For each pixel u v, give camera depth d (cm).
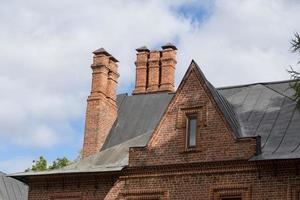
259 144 2841
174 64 3806
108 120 3581
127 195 3005
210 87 3053
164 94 3684
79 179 3161
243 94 3303
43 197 3219
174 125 3003
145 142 3247
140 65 3847
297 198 2683
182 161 2927
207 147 2898
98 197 3092
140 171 3008
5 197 4275
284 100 3148
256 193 2748
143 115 3603
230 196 2806
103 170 3072
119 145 3322
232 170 2819
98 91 3581
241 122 3103
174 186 2916
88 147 3481
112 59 3719
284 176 2725
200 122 2952
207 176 2864
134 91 3794
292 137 2897
